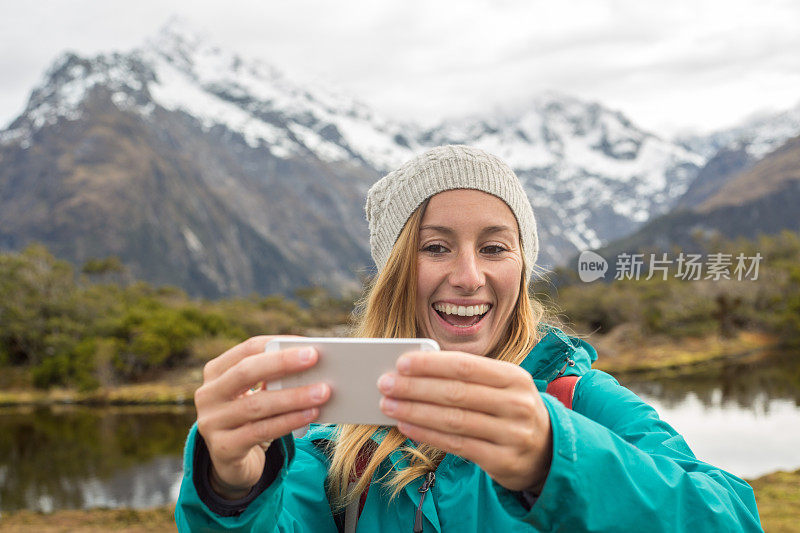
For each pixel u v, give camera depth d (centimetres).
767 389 3769
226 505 113
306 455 171
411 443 160
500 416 94
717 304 5588
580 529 100
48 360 5478
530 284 196
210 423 105
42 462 3136
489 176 162
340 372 104
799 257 5638
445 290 163
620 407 148
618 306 5694
